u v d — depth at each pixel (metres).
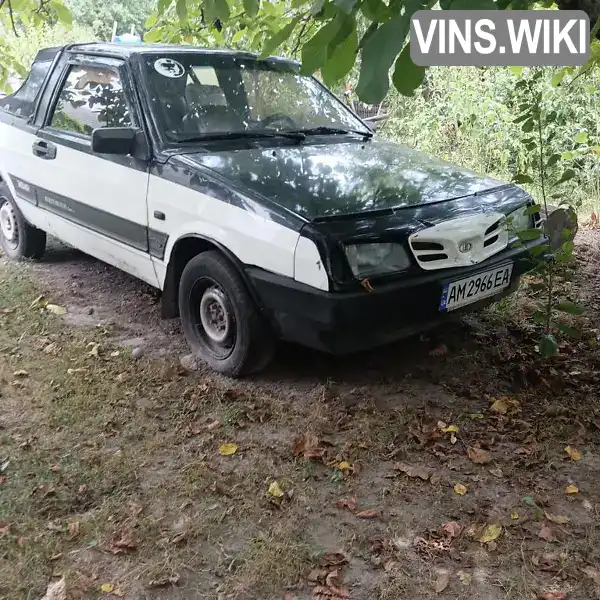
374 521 2.77
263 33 5.06
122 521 2.75
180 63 4.44
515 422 3.42
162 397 3.70
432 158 4.48
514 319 4.63
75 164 4.68
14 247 5.96
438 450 3.23
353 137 4.73
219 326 3.93
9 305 4.91
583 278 5.46
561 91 7.55
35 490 2.92
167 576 2.47
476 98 8.55
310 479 3.03
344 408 3.56
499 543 2.64
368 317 3.26
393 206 3.49
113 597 2.39
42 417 3.49
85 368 3.99
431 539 2.66
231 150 4.08
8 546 2.60
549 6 3.13
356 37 2.24
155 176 4.00
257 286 3.50
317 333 3.31
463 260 3.53
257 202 3.46
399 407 3.57
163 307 4.23
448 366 4.00
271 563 2.52
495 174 8.02
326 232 3.22
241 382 3.85
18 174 5.44
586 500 2.88
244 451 3.23
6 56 5.30
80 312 4.89
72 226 4.93
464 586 2.43
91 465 3.11
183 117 4.20
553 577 2.47
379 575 2.49
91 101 4.67
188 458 3.18
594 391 3.72
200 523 2.73
